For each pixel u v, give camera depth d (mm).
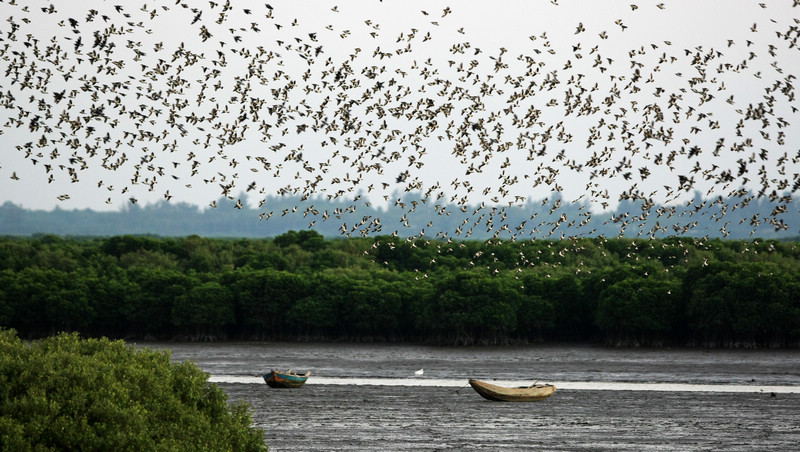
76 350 42938
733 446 55969
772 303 114000
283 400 72562
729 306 116062
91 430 34406
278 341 129875
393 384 83000
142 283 132000
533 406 69875
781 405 70438
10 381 36750
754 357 106250
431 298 125625
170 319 130000
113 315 130875
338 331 130875
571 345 124562
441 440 57031
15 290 128125
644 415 66000
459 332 123688
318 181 63812
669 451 54438
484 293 122062
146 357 43938
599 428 61250
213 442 38844
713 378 87000
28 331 130125
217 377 87375
